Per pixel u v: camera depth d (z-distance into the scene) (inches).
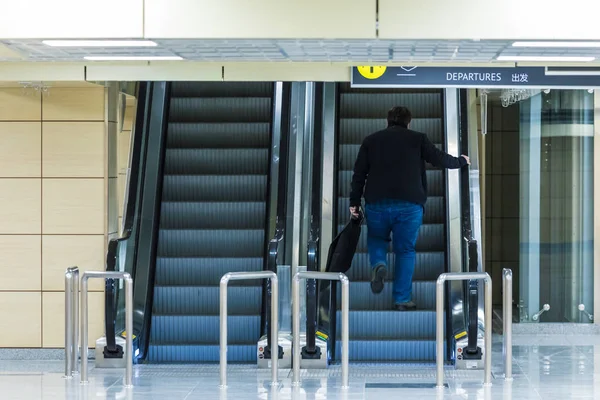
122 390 378.9
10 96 452.8
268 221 481.1
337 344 450.9
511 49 319.6
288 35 295.6
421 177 449.1
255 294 471.8
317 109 494.6
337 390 375.9
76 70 395.5
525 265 553.9
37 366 436.8
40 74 397.7
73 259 456.4
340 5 294.7
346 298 379.2
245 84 578.2
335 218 482.9
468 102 496.1
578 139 547.2
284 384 388.5
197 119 561.9
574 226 548.1
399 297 454.0
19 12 296.8
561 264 550.3
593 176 543.2
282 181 476.7
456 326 434.3
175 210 508.1
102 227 456.4
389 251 488.1
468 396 364.8
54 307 456.4
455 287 446.9
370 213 446.3
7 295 456.4
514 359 451.5
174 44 310.2
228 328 458.6
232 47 317.4
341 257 439.5
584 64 413.7
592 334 542.3
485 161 633.0
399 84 414.0
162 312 470.0
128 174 478.9
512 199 650.8
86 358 396.8
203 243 494.9
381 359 445.1
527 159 558.3
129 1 296.2
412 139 446.9
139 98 506.9
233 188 520.1
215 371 421.7
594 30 292.2
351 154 527.2
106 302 426.9
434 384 387.5
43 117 454.0
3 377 407.5
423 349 444.8
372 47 316.8
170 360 449.7
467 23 293.3
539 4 292.2
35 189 455.5
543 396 365.7
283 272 446.0
